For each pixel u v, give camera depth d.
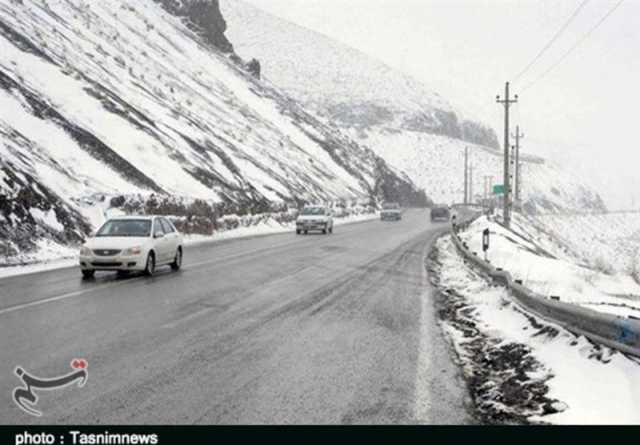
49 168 27.55
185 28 101.06
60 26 53.31
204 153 48.53
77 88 41.22
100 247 16.28
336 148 105.44
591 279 21.69
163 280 16.03
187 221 33.12
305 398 6.60
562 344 8.80
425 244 31.59
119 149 37.22
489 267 16.02
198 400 6.47
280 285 15.45
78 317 10.76
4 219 19.98
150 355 8.26
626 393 6.69
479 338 9.94
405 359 8.38
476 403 6.61
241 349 8.70
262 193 52.19
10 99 31.81
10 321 10.29
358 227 50.50
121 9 79.81
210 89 76.31
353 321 11.01
